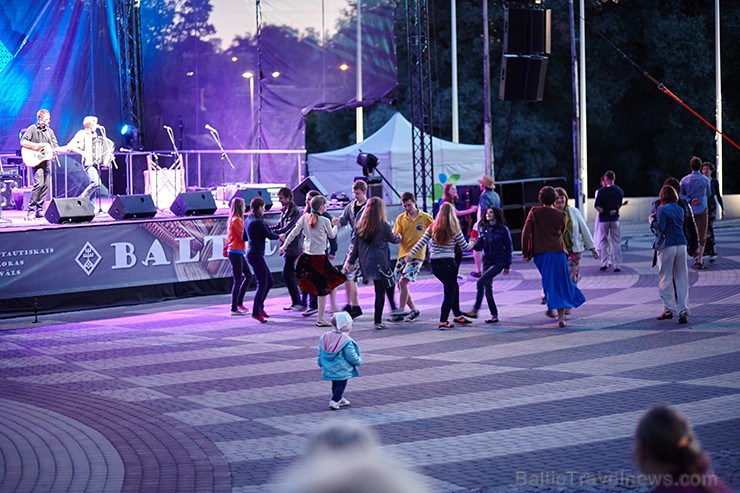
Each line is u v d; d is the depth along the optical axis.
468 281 21.25
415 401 10.51
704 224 20.89
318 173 30.70
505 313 16.89
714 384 10.67
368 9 27.98
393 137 30.27
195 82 28.02
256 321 17.17
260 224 16.97
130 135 26.25
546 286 15.02
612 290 18.92
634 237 30.64
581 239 17.03
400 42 46.09
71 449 8.94
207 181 27.94
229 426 9.70
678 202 15.10
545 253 15.02
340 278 16.25
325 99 28.06
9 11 25.86
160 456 8.62
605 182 21.45
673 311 15.11
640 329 14.59
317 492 1.95
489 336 14.65
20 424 9.99
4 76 25.81
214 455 8.60
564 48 48.22
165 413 10.38
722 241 27.38
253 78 28.03
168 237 20.58
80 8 26.41
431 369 12.28
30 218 21.36
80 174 24.14
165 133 28.16
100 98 26.78
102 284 19.61
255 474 7.98
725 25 51.94
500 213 15.80
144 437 9.34
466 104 45.09
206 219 21.16
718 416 9.21
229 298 20.64
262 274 17.00
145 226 20.23
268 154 28.06
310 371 12.52
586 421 9.30
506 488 7.28
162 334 16.00
